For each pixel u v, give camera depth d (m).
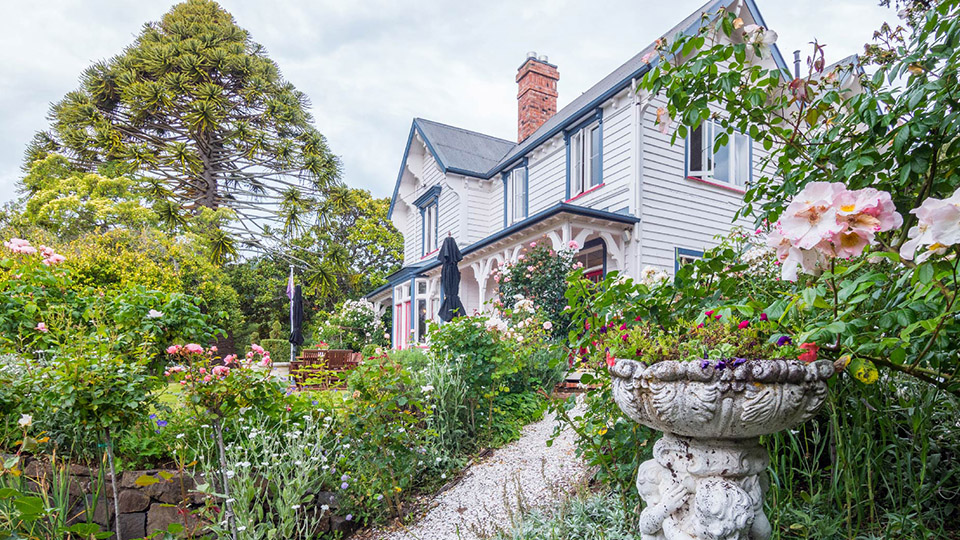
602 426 2.39
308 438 3.53
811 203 1.11
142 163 18.61
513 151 13.52
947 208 0.95
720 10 1.99
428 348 5.38
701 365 1.36
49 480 3.11
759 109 2.03
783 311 1.41
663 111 2.23
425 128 14.77
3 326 3.57
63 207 14.46
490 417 4.68
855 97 1.75
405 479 3.70
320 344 11.56
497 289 9.45
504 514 3.12
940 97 1.46
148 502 3.29
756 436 1.54
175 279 12.67
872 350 1.36
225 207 19.02
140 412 2.97
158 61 18.39
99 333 3.29
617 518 2.53
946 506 2.03
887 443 2.25
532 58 13.62
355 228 25.11
